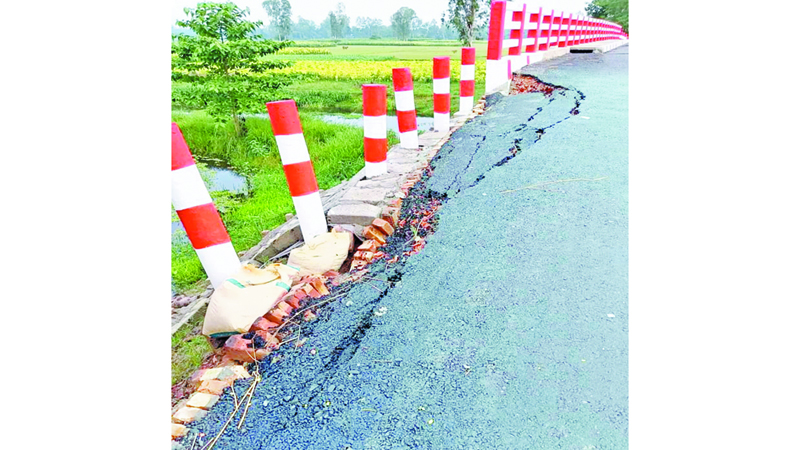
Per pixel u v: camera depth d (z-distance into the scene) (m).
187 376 1.83
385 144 3.38
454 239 2.48
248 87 5.98
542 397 1.51
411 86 3.90
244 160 5.26
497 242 2.40
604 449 1.33
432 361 1.69
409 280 2.19
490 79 5.75
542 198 2.78
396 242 2.57
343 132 5.82
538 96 5.32
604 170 3.08
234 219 4.04
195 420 1.55
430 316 1.93
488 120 4.52
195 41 5.87
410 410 1.50
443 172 3.33
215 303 1.93
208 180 4.79
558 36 9.52
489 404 1.50
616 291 1.96
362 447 1.40
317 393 1.61
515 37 6.81
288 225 3.03
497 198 2.85
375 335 1.85
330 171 4.89
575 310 1.87
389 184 3.20
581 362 1.63
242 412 1.57
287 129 2.48
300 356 1.78
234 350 1.81
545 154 3.42
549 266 2.17
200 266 3.25
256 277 2.04
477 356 1.69
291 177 2.57
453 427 1.43
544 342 1.73
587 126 3.98
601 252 2.23
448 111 4.55
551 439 1.37
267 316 1.97
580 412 1.45
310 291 2.17
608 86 5.62
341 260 2.46
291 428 1.49
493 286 2.07
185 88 5.89
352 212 2.73
